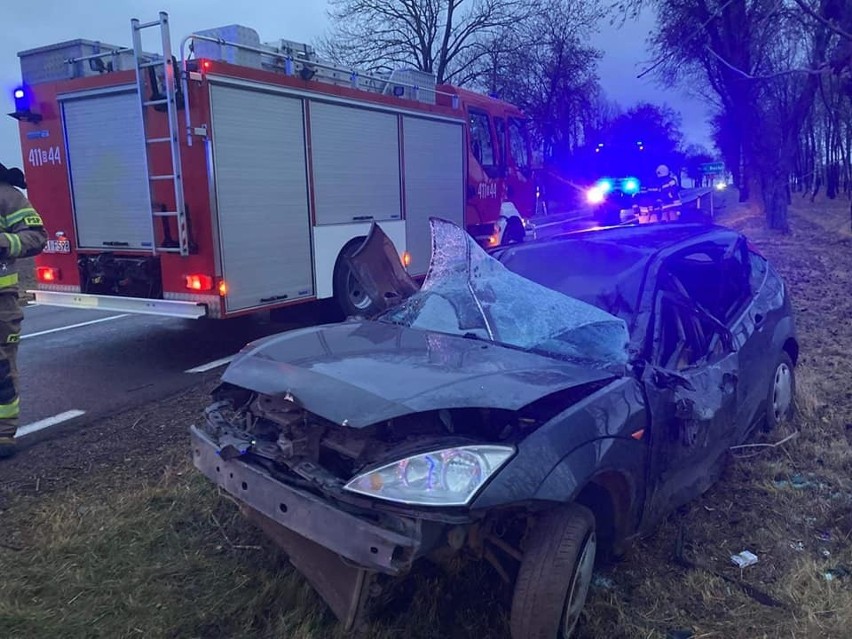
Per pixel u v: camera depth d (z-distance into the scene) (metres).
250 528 3.55
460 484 2.42
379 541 2.36
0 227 4.57
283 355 3.25
